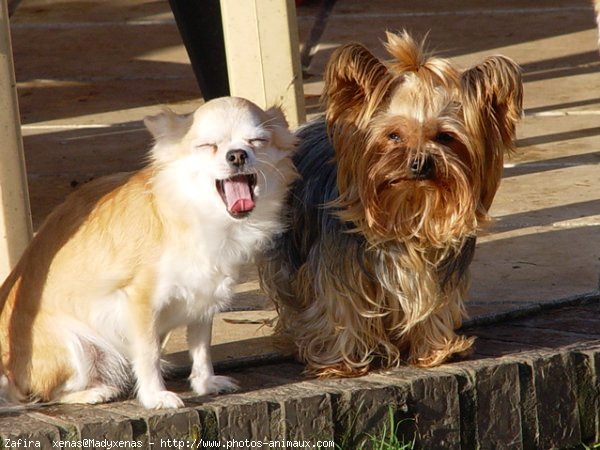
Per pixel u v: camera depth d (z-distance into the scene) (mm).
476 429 7633
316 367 7777
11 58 7898
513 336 8398
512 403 7723
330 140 7777
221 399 7109
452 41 20359
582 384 7973
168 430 6777
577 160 13289
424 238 7594
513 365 7727
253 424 6977
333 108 7582
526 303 8914
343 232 7742
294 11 9102
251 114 6945
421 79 7410
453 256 7836
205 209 6910
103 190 7352
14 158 7961
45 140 15031
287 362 8125
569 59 18766
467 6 22641
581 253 10141
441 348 7883
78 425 6633
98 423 6652
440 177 7367
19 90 17859
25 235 8062
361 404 7270
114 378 7387
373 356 7973
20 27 21781
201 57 11938
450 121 7391
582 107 15781
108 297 7094
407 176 7316
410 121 7359
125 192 7137
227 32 9055
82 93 17625
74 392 7281
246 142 6871
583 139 14195
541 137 14391
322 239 7855
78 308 7184
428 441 7480
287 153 7172
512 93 7465
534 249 10297
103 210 7172
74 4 23266
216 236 6965
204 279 7051
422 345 7934
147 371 7004
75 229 7258
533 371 7793
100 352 7289
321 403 7133
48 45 20562
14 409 7047
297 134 8391
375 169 7391
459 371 7621
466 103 7398
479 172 7523
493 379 7664
